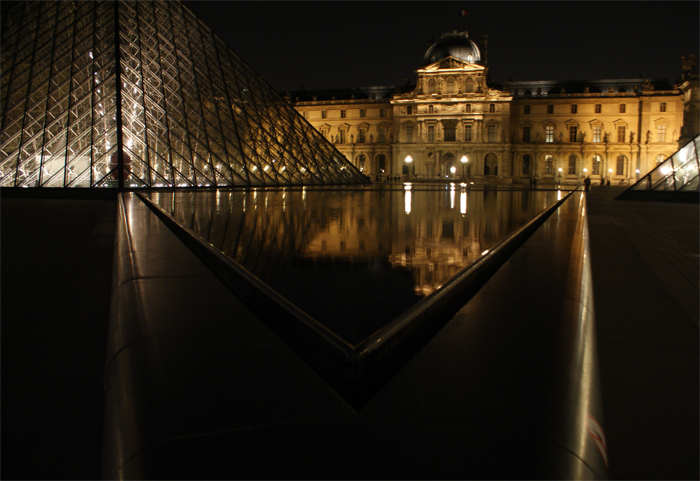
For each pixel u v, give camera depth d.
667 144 120.81
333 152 64.31
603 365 5.12
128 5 46.09
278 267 9.50
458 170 125.62
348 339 5.52
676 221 22.62
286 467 2.26
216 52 53.25
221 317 4.25
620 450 3.66
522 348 3.54
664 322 6.46
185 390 2.94
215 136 45.81
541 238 9.57
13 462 3.97
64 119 37.88
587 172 127.25
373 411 2.72
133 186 37.19
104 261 11.09
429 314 4.71
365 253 11.06
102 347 6.24
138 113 40.09
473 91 123.06
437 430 2.52
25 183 35.91
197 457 2.34
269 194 34.88
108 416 2.92
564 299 4.87
